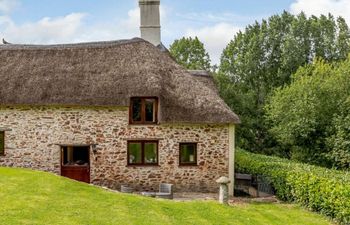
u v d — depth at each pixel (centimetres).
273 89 4781
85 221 1370
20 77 2344
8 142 2322
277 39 5247
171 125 2325
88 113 2312
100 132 2314
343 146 3006
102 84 2309
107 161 2316
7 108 2317
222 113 2294
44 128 2319
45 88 2295
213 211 1659
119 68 2378
